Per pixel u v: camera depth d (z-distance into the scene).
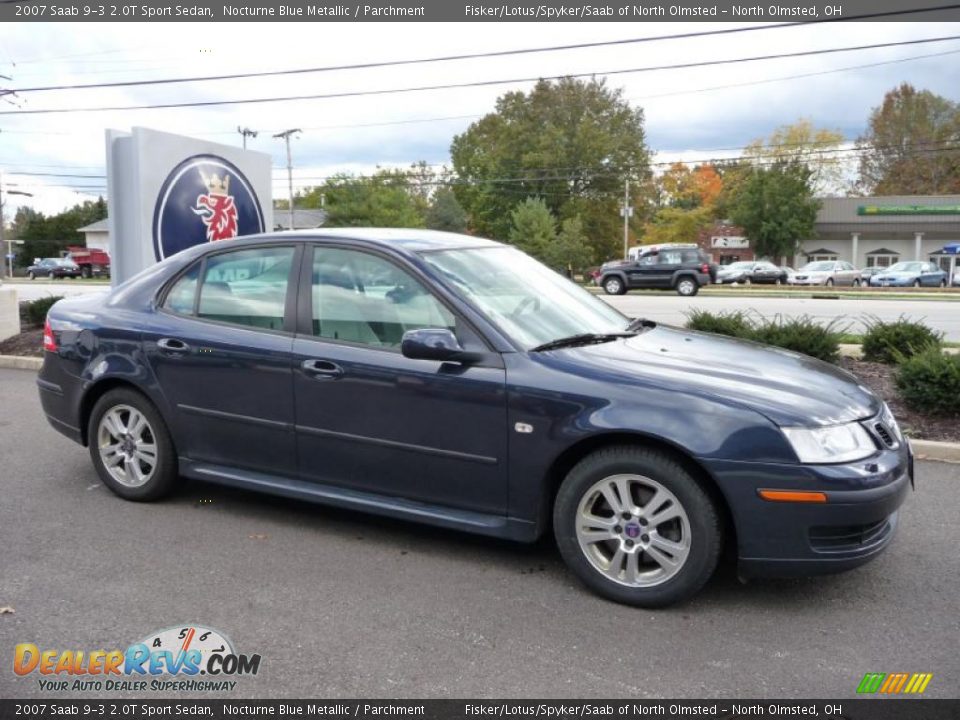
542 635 3.39
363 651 3.26
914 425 6.37
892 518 3.77
